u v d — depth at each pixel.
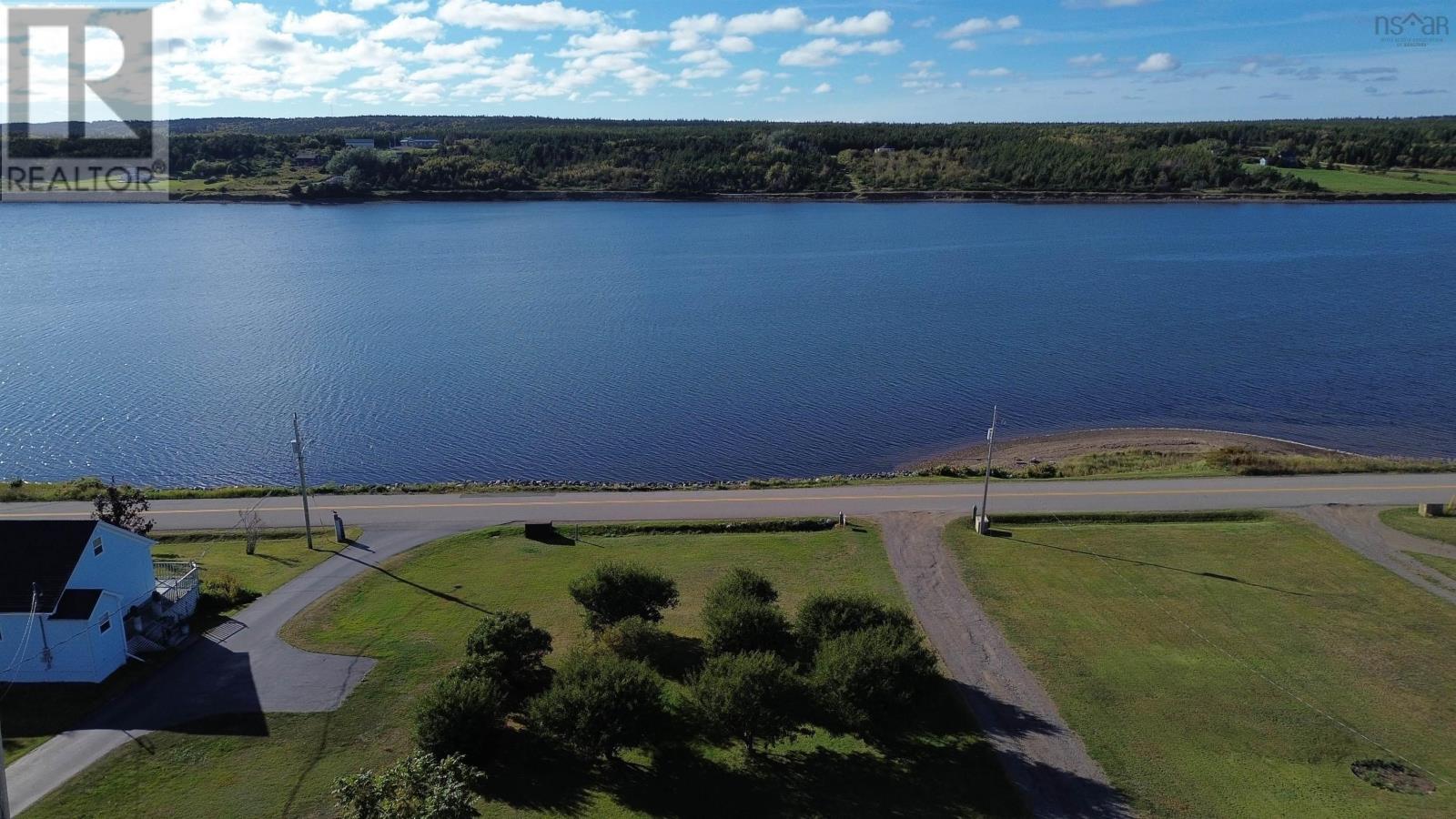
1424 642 34.84
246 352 93.50
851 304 119.50
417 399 78.56
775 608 35.09
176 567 39.31
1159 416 73.00
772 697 27.56
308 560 42.59
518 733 28.88
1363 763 27.61
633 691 27.16
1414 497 49.69
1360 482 51.91
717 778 26.89
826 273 141.75
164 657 33.12
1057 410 75.19
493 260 154.25
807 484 54.72
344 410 75.38
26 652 30.86
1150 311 112.00
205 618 36.19
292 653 33.44
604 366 89.94
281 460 63.97
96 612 31.09
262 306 117.56
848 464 64.12
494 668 29.36
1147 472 54.78
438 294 126.25
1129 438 67.44
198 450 65.75
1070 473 56.66
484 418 73.81
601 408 76.62
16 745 27.67
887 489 52.91
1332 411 73.12
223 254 159.75
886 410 76.00
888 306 118.12
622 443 68.38
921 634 35.38
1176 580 40.44
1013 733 29.11
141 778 26.36
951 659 33.62
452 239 176.50
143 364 88.25
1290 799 25.97
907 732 29.17
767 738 27.25
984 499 46.56
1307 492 50.50
